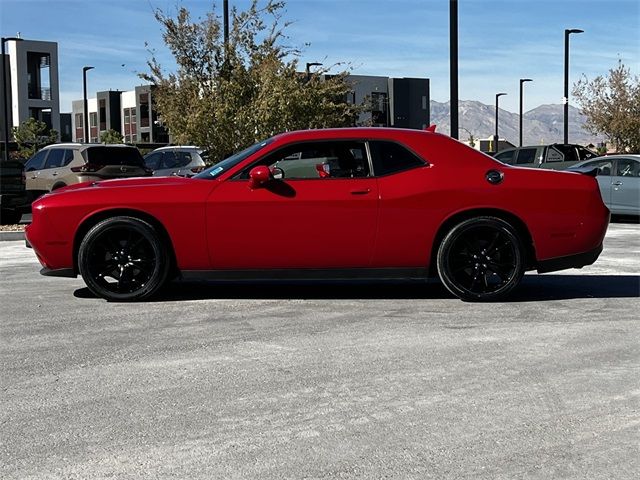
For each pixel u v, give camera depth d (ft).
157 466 11.69
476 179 23.80
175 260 24.16
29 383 15.81
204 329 20.40
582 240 24.17
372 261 23.85
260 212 23.52
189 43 64.75
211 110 60.80
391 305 23.61
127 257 24.07
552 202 23.91
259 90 61.57
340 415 13.82
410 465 11.69
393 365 16.90
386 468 11.58
